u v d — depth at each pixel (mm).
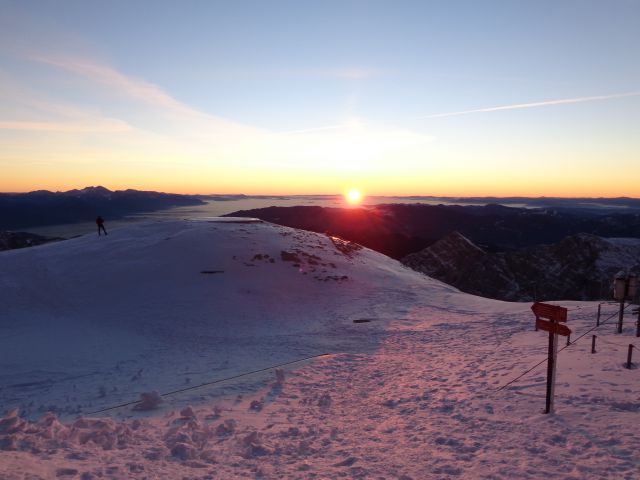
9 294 39219
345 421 12602
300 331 32750
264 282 43531
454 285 157375
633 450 8430
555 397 12523
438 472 8125
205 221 60250
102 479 7266
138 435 10430
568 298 137375
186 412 12859
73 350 28297
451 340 26531
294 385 17703
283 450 9633
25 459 7891
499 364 18516
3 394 20188
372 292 44094
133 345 29500
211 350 27672
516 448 9086
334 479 7859
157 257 47281
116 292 40438
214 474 7961
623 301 22016
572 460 8203
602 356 17094
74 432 9922
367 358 22859
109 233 56344
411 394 15289
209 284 42344
